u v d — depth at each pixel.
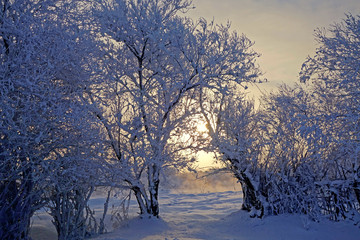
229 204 12.98
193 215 10.20
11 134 5.59
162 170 8.25
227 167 9.27
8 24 5.99
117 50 8.98
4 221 5.78
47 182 6.51
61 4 7.21
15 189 6.13
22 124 5.58
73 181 7.24
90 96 7.93
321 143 7.73
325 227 7.69
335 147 8.36
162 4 8.73
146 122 8.44
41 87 5.89
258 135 9.05
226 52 8.44
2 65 5.64
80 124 6.23
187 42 8.41
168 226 8.49
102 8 8.54
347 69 8.05
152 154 8.40
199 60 8.52
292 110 8.61
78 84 7.21
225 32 8.53
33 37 5.90
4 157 5.66
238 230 8.05
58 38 6.46
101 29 8.23
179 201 14.05
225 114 9.05
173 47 8.77
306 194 8.42
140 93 8.45
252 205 8.91
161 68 9.02
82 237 7.45
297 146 8.64
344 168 8.43
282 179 8.56
